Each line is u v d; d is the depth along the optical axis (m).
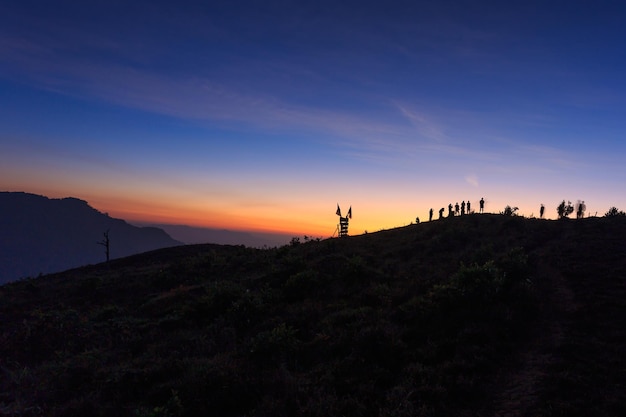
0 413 8.94
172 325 16.38
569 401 7.53
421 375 9.11
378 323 12.39
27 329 15.88
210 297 17.66
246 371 10.20
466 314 12.56
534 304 13.52
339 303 15.91
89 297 25.80
